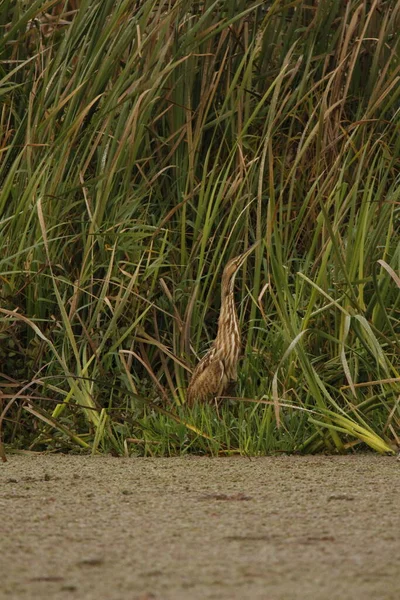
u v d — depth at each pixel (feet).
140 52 57.52
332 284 56.95
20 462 47.93
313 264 56.34
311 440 50.93
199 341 57.62
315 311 53.06
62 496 37.65
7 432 54.08
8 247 56.54
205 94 59.62
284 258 58.13
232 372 54.03
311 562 26.71
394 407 50.52
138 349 57.93
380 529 30.96
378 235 56.13
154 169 59.77
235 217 59.67
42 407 54.75
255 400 50.90
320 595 23.40
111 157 58.18
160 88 59.16
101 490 39.04
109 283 57.67
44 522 32.40
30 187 55.98
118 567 26.27
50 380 55.36
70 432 52.11
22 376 55.26
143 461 47.73
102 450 51.96
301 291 54.49
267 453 50.67
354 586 24.25
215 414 52.65
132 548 28.48
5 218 57.82
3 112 59.93
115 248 55.01
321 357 54.44
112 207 58.59
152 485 40.24
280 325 56.54
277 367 51.70
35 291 56.39
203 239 56.90
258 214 55.93
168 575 25.41
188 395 54.70
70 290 57.47
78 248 58.75
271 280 59.06
